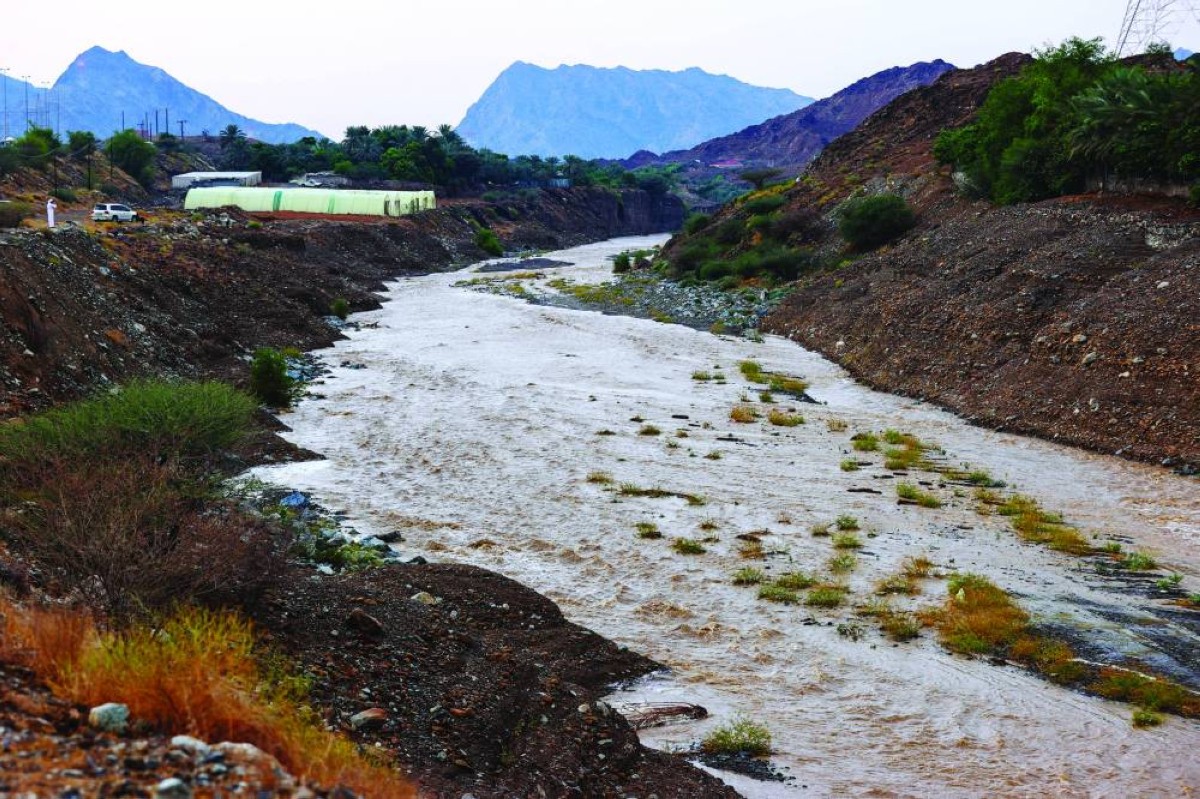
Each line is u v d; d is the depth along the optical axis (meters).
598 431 31.34
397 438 29.94
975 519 22.84
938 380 38.06
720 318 58.44
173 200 123.19
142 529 12.50
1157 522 22.69
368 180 156.25
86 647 7.92
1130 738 12.69
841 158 98.81
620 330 55.03
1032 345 35.47
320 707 10.26
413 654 12.51
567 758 10.79
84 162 118.50
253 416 29.83
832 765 11.91
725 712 13.27
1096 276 37.78
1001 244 45.41
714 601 17.50
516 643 14.27
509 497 23.97
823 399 38.03
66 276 34.06
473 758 10.45
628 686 13.93
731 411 35.09
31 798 5.35
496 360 45.03
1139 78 49.00
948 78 106.94
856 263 60.19
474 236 131.62
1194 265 34.34
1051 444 30.41
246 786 6.08
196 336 40.00
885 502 24.19
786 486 25.53
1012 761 12.09
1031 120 58.38
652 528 21.52
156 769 6.09
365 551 18.50
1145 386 30.12
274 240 72.06
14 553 12.00
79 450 17.25
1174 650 15.34
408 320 59.34
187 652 8.55
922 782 11.55
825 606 17.27
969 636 15.70
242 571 12.26
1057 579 18.73
